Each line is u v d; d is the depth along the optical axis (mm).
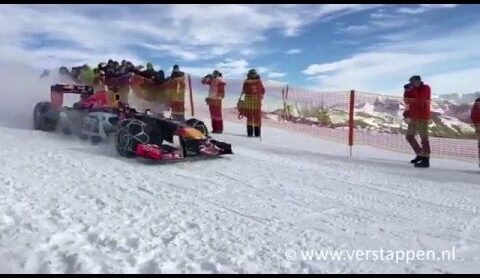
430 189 7754
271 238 4891
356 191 7277
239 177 7672
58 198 5695
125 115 9477
